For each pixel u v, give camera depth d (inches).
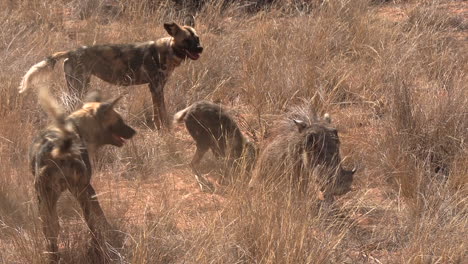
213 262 287.4
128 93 469.7
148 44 452.8
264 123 448.1
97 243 296.0
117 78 455.2
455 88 445.4
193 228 314.2
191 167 389.7
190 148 429.7
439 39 568.1
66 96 420.5
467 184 356.8
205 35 556.7
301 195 324.5
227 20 618.5
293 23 572.7
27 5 617.6
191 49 449.1
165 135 428.8
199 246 291.9
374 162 390.3
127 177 381.1
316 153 334.3
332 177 325.1
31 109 432.8
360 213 348.5
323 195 334.0
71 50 446.9
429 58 522.0
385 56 512.4
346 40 553.9
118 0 661.3
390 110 425.7
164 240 301.0
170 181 383.6
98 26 577.9
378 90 482.9
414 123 406.9
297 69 494.3
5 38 533.6
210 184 380.2
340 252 304.0
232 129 388.2
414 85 471.8
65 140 276.5
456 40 581.6
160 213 319.0
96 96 323.9
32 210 302.2
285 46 530.3
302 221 303.0
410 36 557.3
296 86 480.7
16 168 355.3
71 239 300.8
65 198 323.6
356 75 504.1
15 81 453.7
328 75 495.2
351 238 322.0
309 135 338.6
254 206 309.6
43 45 529.3
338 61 521.7
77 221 316.8
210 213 331.3
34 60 494.6
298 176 342.6
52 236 287.7
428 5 649.0
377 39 552.1
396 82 442.0
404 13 647.8
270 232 295.7
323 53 526.3
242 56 526.9
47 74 439.5
